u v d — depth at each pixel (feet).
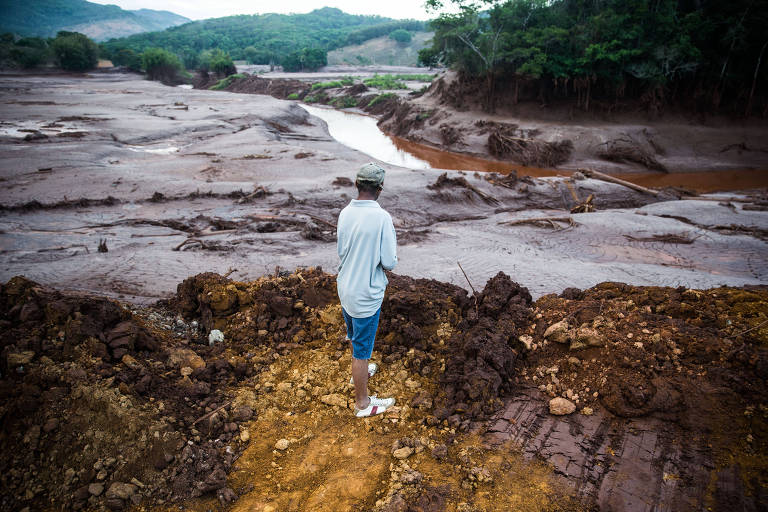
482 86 148.77
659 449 9.48
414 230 49.90
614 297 15.51
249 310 15.61
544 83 137.18
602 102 132.57
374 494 9.21
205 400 11.51
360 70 486.38
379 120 187.62
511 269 34.27
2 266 30.86
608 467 9.32
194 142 110.83
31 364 10.47
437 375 12.82
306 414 11.57
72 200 56.29
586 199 72.08
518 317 14.57
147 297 24.99
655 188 83.35
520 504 8.72
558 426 10.55
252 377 12.92
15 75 312.09
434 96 170.71
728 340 11.30
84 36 373.81
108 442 9.50
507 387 11.93
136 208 56.29
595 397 11.09
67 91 223.92
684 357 11.27
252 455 10.27
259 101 212.23
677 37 121.08
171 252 36.04
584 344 12.23
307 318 15.30
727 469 8.80
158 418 10.34
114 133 109.40
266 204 60.03
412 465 9.86
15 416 9.60
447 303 15.64
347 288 10.01
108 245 38.86
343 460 10.14
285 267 32.96
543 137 122.62
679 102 131.13
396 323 14.37
